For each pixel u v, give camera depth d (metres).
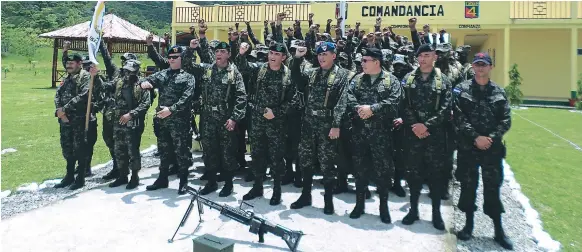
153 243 3.87
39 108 14.75
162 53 7.46
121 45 26.62
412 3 19.02
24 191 5.86
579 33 19.75
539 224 5.04
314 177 6.32
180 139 5.35
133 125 5.57
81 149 5.91
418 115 4.33
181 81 5.34
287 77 4.90
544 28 18.59
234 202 5.00
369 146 4.50
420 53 4.30
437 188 4.36
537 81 20.28
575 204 5.80
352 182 6.23
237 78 5.14
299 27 7.21
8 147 8.76
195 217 4.53
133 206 4.86
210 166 5.38
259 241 3.89
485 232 4.66
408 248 3.80
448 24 18.84
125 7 83.88
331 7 19.44
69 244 3.84
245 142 6.80
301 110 5.20
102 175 6.75
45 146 8.91
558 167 7.69
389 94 4.32
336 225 4.32
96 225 4.29
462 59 6.45
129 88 5.63
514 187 6.48
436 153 4.31
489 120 4.13
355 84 4.57
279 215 4.58
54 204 4.93
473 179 4.32
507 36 18.59
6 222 4.36
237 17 21.03
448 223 4.45
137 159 5.65
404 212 4.77
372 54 4.37
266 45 6.53
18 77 31.20
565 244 4.52
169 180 6.07
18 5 70.50
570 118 13.98
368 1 19.41
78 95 5.82
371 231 4.18
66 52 6.05
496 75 20.69
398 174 5.40
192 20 21.78
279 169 4.96
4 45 49.06
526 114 15.12
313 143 4.74
